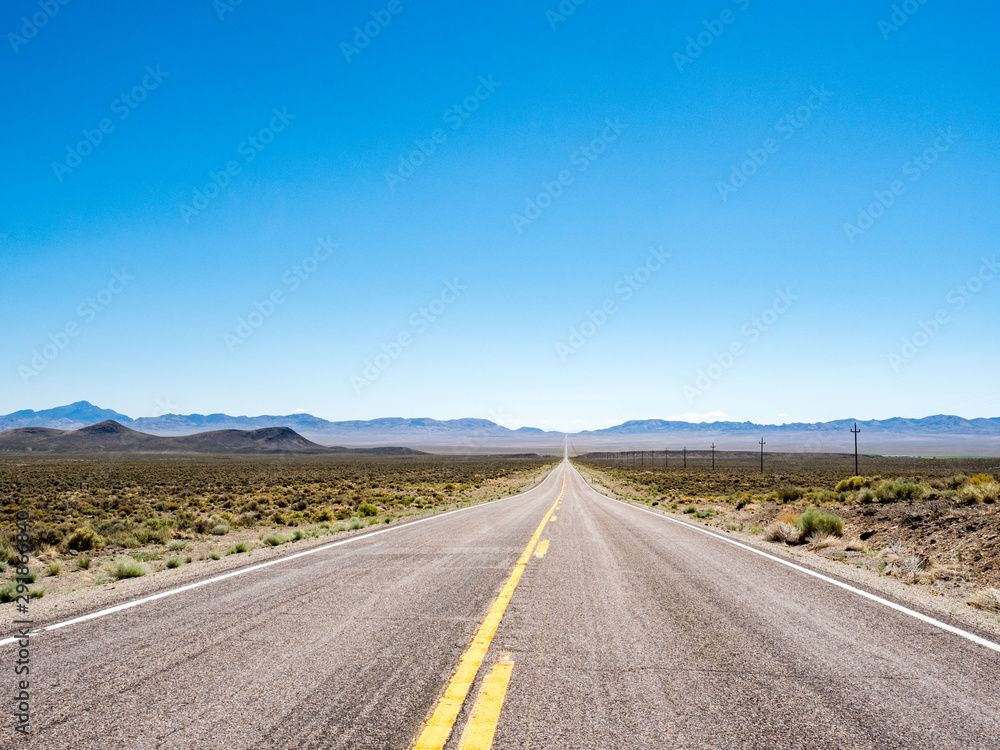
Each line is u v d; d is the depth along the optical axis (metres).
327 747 3.62
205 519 22.12
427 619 6.66
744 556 11.96
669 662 5.26
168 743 3.67
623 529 17.17
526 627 6.35
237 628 6.27
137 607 7.25
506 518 21.09
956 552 11.80
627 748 3.66
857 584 9.04
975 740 3.84
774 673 5.02
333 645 5.65
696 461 162.25
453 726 3.91
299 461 134.50
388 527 18.16
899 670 5.13
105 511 27.25
